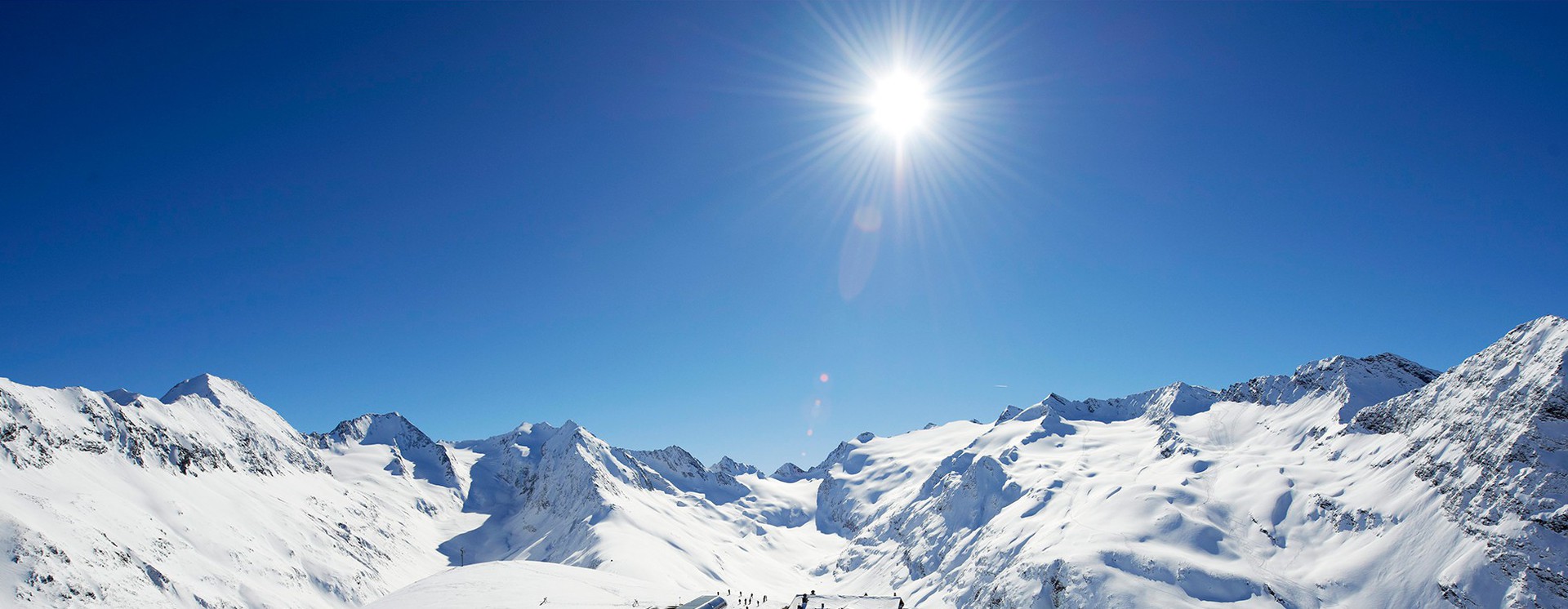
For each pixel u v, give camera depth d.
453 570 156.50
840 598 135.12
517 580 143.38
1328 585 122.12
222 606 171.50
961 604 179.88
